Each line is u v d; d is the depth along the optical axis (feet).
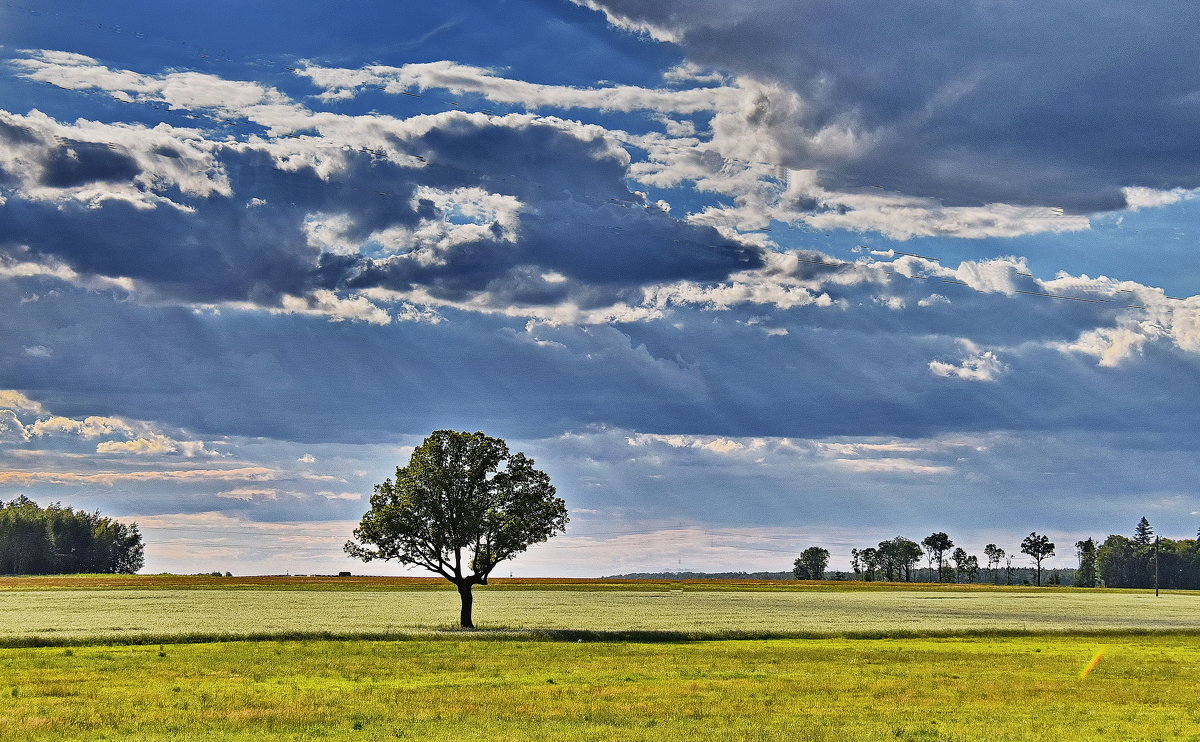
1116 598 518.37
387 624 250.16
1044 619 318.86
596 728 101.04
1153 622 314.76
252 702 116.47
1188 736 101.30
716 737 96.17
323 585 506.89
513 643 200.44
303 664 156.66
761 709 114.93
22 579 591.37
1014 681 145.38
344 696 122.01
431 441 270.67
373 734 97.25
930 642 220.64
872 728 102.99
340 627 235.61
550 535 270.46
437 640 206.49
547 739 94.27
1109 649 206.28
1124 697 129.80
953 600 460.96
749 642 215.51
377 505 271.90
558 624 261.85
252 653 173.88
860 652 189.57
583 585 573.33
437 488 267.80
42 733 97.60
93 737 95.81
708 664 163.73
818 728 102.22
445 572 262.88
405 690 127.95
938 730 102.53
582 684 136.05
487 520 262.47
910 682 142.00
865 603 416.67
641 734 97.45
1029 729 104.32
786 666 162.09
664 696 124.67
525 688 131.03
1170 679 151.12
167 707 112.57
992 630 252.42
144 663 156.76
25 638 190.70
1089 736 100.42
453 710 111.65
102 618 264.31
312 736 96.17
